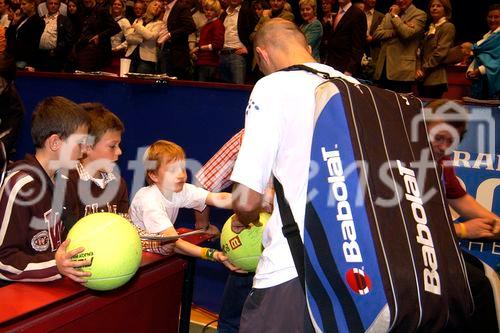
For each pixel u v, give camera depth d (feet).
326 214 4.47
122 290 5.50
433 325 4.39
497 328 6.92
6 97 12.18
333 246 4.41
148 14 17.44
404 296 4.19
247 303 5.09
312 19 15.39
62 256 4.55
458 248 4.94
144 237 5.71
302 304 4.71
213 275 11.10
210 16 16.15
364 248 4.28
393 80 15.16
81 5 20.67
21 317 4.22
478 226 6.79
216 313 11.09
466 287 4.78
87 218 4.84
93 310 5.11
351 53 14.51
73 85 12.92
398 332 4.29
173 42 16.85
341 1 15.15
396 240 4.38
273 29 5.40
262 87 4.91
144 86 11.66
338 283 4.39
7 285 4.94
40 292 4.68
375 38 15.35
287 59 5.31
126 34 17.89
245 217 5.37
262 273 4.91
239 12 16.43
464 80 17.21
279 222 4.85
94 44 18.63
